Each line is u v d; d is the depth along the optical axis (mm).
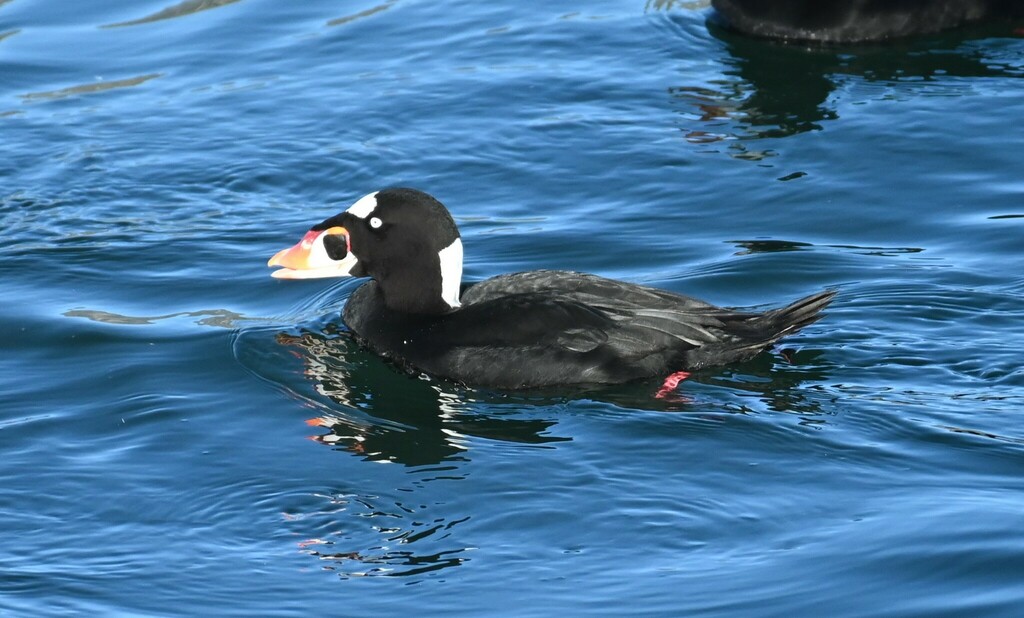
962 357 13336
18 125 19672
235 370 13867
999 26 21266
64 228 17172
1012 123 18828
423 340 13773
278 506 11422
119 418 12953
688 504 11258
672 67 20859
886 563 10391
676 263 16000
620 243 16500
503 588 10281
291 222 17297
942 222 16688
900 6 20953
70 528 11164
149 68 21375
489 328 13516
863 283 15117
